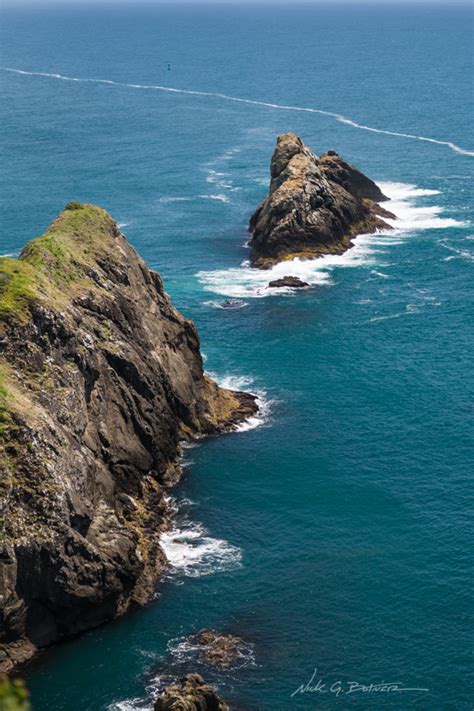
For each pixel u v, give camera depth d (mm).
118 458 88625
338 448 99750
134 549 77625
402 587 78500
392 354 122812
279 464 96875
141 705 66250
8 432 73062
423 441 100938
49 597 71438
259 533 85938
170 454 96500
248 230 179125
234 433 103000
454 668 69875
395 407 108438
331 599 77188
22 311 82812
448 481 93562
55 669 69625
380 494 91562
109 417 89688
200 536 85438
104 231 106750
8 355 80812
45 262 92875
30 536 70438
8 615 69312
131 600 76500
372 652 71562
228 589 78188
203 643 72188
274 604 76562
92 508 78375
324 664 70375
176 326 107188
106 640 72562
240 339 127375
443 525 86562
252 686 68125
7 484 70938
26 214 189500
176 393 100625
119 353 92938
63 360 84938
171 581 79062
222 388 110875
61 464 75188
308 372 117562
